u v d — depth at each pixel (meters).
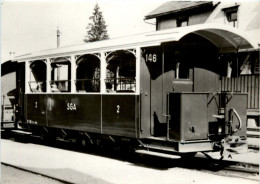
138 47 9.25
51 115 12.84
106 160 10.28
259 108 14.57
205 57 10.12
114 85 10.38
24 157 10.84
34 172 8.45
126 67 9.99
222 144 8.72
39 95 13.51
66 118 12.06
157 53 9.48
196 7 19.23
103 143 10.98
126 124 9.60
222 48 10.32
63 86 12.70
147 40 9.02
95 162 9.95
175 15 21.17
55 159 10.47
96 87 11.12
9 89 15.59
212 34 9.55
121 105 9.79
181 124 8.26
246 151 9.35
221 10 18.23
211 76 10.25
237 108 9.29
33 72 14.24
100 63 10.62
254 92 14.73
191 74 9.91
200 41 9.93
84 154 11.51
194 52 9.93
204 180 7.61
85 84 11.60
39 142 14.74
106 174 8.23
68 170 8.73
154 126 9.44
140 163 9.77
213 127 9.35
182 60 9.78
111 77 10.45
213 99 9.43
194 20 19.98
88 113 11.04
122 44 9.76
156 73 9.51
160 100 9.56
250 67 14.80
